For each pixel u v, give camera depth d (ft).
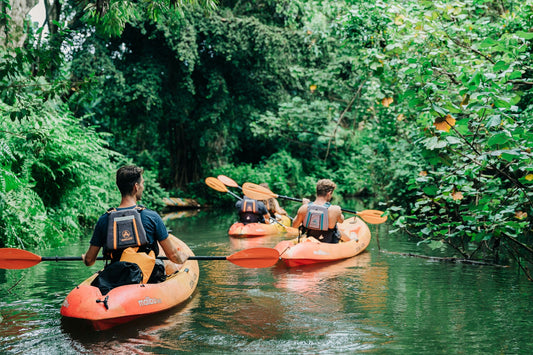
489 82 14.34
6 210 23.84
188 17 47.62
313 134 67.46
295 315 13.42
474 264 20.42
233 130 65.51
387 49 19.27
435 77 17.39
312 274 18.79
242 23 50.70
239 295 15.62
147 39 51.83
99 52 46.37
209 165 67.77
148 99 49.98
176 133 64.08
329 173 75.05
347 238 24.31
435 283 17.06
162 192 52.90
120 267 13.39
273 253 15.52
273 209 35.06
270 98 59.77
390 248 24.93
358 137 69.21
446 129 13.98
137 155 63.77
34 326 12.51
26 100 17.44
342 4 30.12
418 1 20.63
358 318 13.11
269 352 10.70
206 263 21.20
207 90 57.06
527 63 17.42
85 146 31.96
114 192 38.50
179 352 10.73
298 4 41.14
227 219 42.91
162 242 13.98
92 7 22.62
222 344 11.19
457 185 16.35
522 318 12.94
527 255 21.59
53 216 29.37
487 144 13.82
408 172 33.63
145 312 13.07
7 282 17.69
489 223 15.65
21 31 28.89
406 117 26.86
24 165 25.89
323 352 10.68
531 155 12.46
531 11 19.15
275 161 69.72
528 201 15.61
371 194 76.13
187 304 14.57
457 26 20.36
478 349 10.80
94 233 13.76
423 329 12.16
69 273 19.21
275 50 52.44
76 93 19.22
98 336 11.75
